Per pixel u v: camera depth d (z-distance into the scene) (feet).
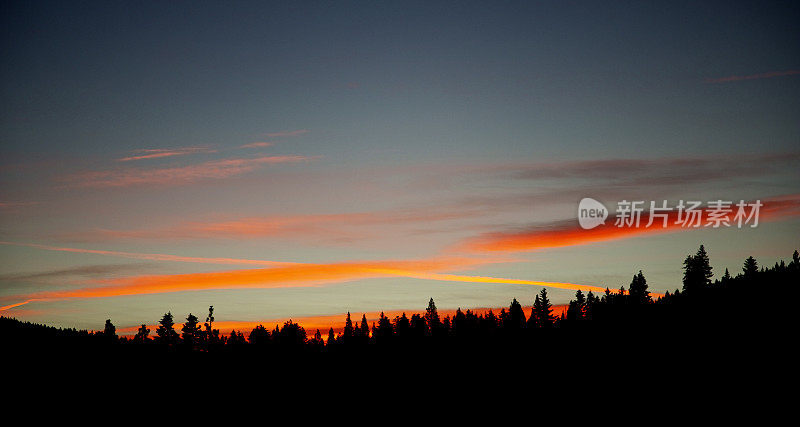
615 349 273.54
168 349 318.24
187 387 265.13
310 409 248.32
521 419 221.25
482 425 222.48
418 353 318.24
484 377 271.49
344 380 287.07
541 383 253.85
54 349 284.41
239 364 304.50
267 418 240.12
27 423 206.69
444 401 250.57
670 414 204.95
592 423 208.95
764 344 245.45
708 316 288.10
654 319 301.84
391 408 248.93
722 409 201.16
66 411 220.64
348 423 235.61
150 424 220.64
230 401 255.29
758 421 190.90
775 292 299.99
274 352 322.55
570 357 275.80
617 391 230.68
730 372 227.40
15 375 244.63
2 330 295.89
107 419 220.64
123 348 307.78
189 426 223.30
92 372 264.31
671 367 242.78
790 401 200.03
